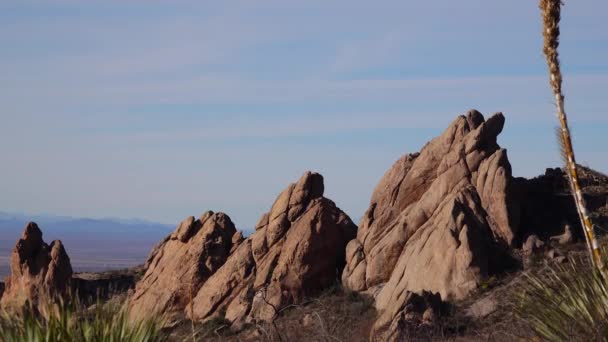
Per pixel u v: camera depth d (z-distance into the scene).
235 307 52.28
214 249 59.69
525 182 52.34
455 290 44.59
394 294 47.06
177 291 58.03
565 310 10.53
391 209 54.91
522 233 48.75
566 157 9.55
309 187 57.69
